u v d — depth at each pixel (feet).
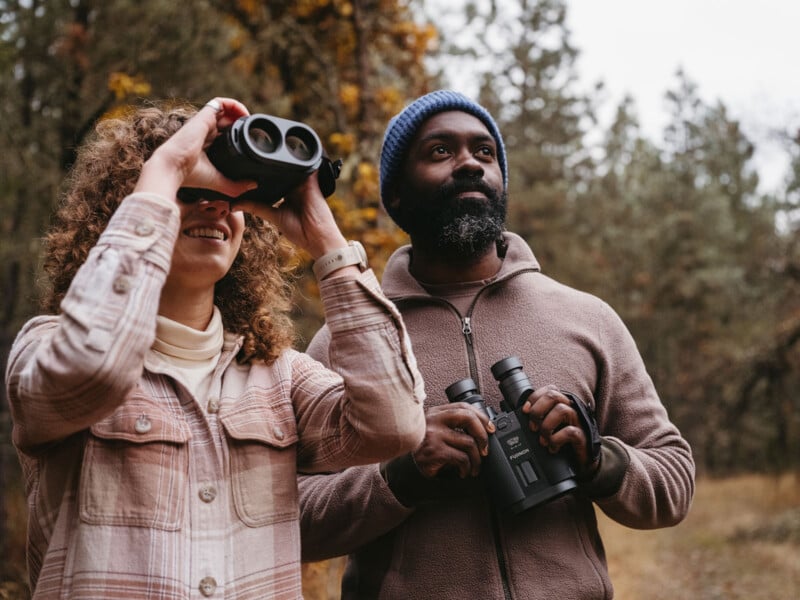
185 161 5.00
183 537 4.91
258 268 6.08
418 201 7.98
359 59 18.43
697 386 83.97
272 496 5.30
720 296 94.68
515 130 81.35
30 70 22.25
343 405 5.47
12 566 20.94
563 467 6.85
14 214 21.33
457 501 7.27
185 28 21.45
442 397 7.66
